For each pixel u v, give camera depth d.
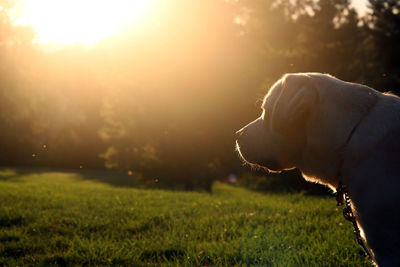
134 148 26.83
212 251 4.75
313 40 28.33
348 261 4.21
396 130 1.87
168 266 4.35
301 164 2.23
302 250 4.58
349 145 1.94
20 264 4.58
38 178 27.70
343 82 2.08
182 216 6.99
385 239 1.82
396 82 10.41
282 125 2.08
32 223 6.72
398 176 1.80
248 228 5.76
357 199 1.90
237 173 25.72
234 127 23.69
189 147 25.12
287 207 7.59
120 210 7.85
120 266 4.47
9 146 45.81
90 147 50.50
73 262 4.71
